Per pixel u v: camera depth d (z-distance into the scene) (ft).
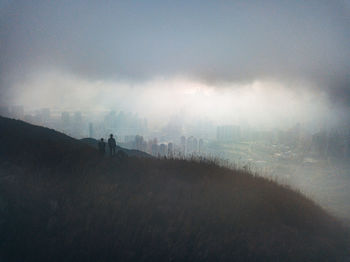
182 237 23.68
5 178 28.63
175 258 21.30
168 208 28.40
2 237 20.97
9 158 36.14
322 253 27.20
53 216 24.16
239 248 23.90
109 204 26.73
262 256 23.72
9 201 24.91
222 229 26.27
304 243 28.07
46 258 19.72
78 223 23.70
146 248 21.76
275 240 26.78
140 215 25.98
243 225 27.99
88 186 30.37
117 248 21.22
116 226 23.53
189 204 29.58
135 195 29.91
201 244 22.86
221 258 21.99
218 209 29.37
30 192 26.94
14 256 19.69
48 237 21.81
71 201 27.02
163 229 24.62
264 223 29.78
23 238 21.17
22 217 23.34
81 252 20.47
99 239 21.79
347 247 30.40
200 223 26.35
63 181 31.07
